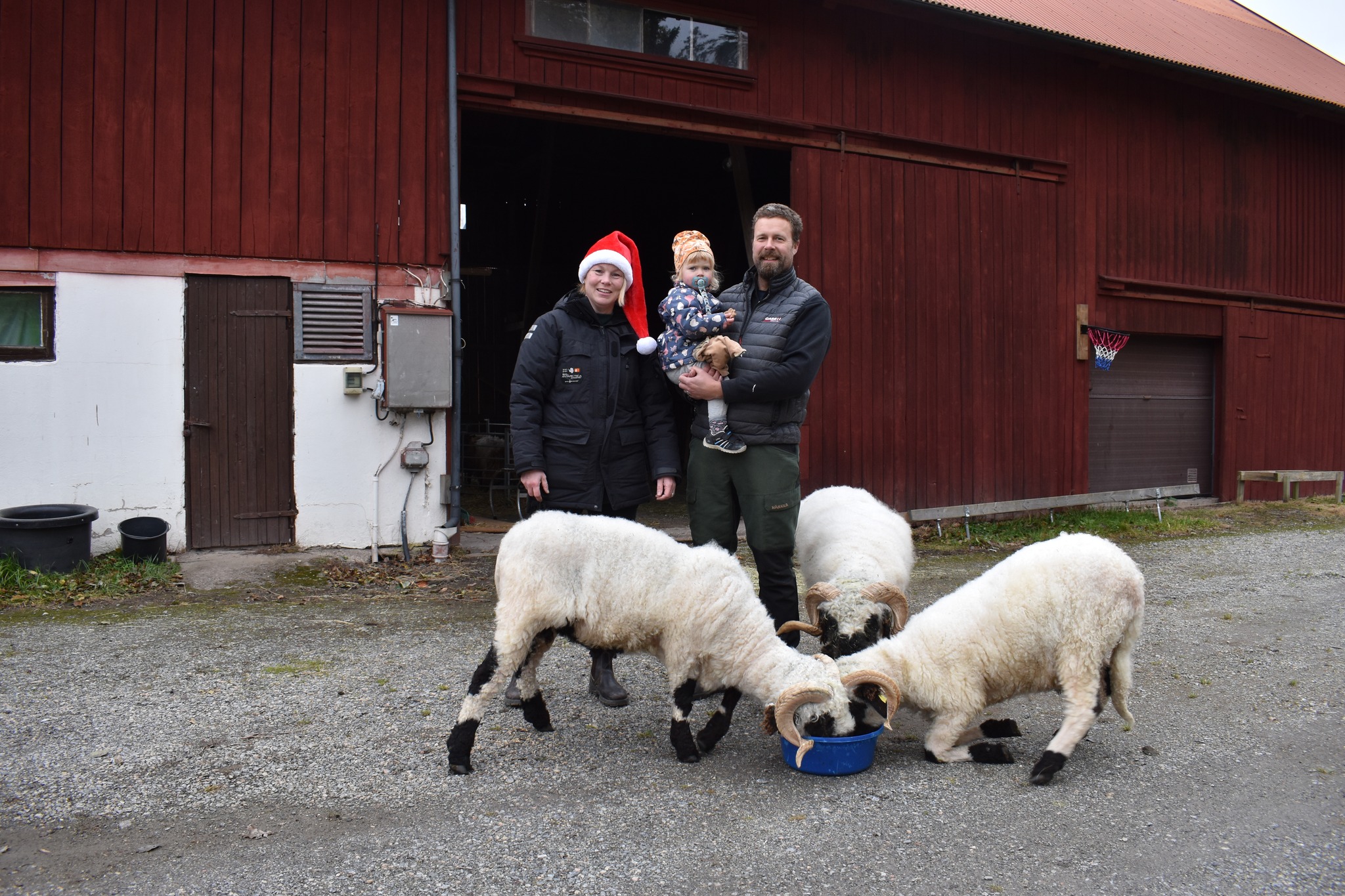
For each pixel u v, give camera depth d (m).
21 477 6.71
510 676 3.47
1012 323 10.67
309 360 7.44
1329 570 7.82
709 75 8.78
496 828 2.99
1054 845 2.89
